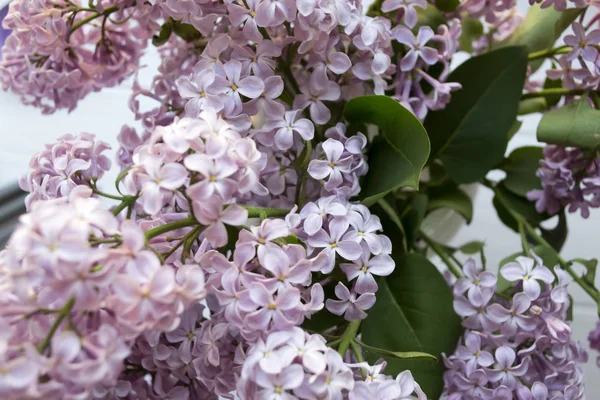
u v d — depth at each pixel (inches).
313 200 16.0
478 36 19.3
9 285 12.0
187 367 14.3
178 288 12.2
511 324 15.4
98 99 23.2
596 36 16.3
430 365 15.8
